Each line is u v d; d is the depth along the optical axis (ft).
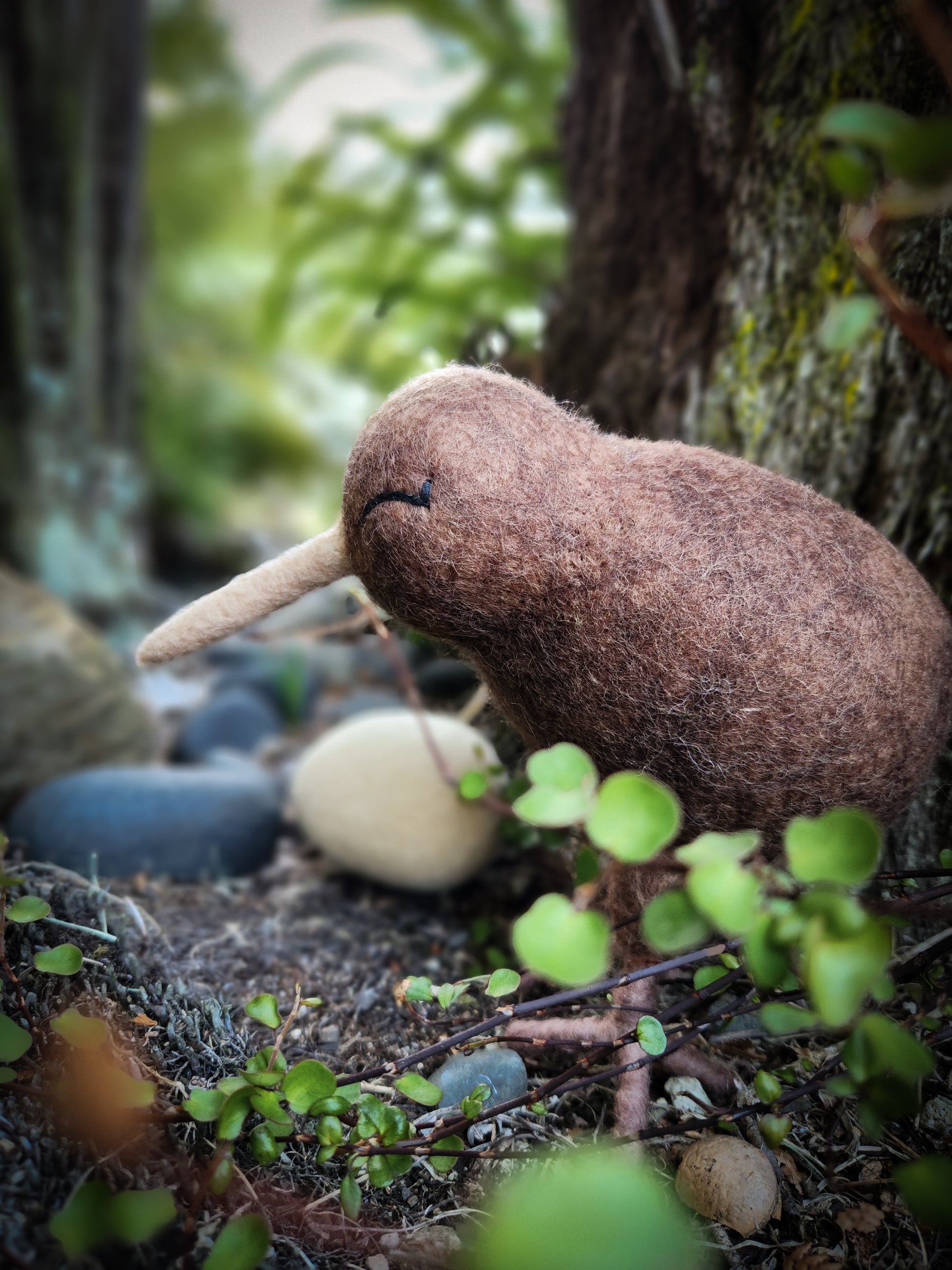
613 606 0.62
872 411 0.91
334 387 3.78
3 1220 0.53
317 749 1.07
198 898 1.01
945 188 0.47
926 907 0.58
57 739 1.36
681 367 1.10
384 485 0.63
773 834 0.65
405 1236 0.61
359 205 2.07
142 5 2.15
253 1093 0.58
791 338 0.98
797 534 0.63
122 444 2.41
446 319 1.92
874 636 0.62
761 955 0.51
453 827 0.96
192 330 3.48
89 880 0.97
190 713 1.91
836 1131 0.68
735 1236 0.62
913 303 0.83
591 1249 0.40
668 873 0.69
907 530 0.89
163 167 3.26
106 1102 0.58
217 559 3.04
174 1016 0.73
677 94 1.08
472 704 1.05
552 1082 0.63
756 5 1.00
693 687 0.62
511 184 1.86
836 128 0.46
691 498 0.64
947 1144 0.67
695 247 1.10
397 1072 0.64
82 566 2.33
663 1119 0.70
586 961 0.49
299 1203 0.62
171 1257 0.55
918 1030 0.67
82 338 2.26
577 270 1.31
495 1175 0.65
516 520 0.62
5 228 2.10
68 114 2.07
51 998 0.69
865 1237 0.62
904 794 0.66
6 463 2.25
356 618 0.94
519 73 1.92
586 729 0.65
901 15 0.83
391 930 0.97
